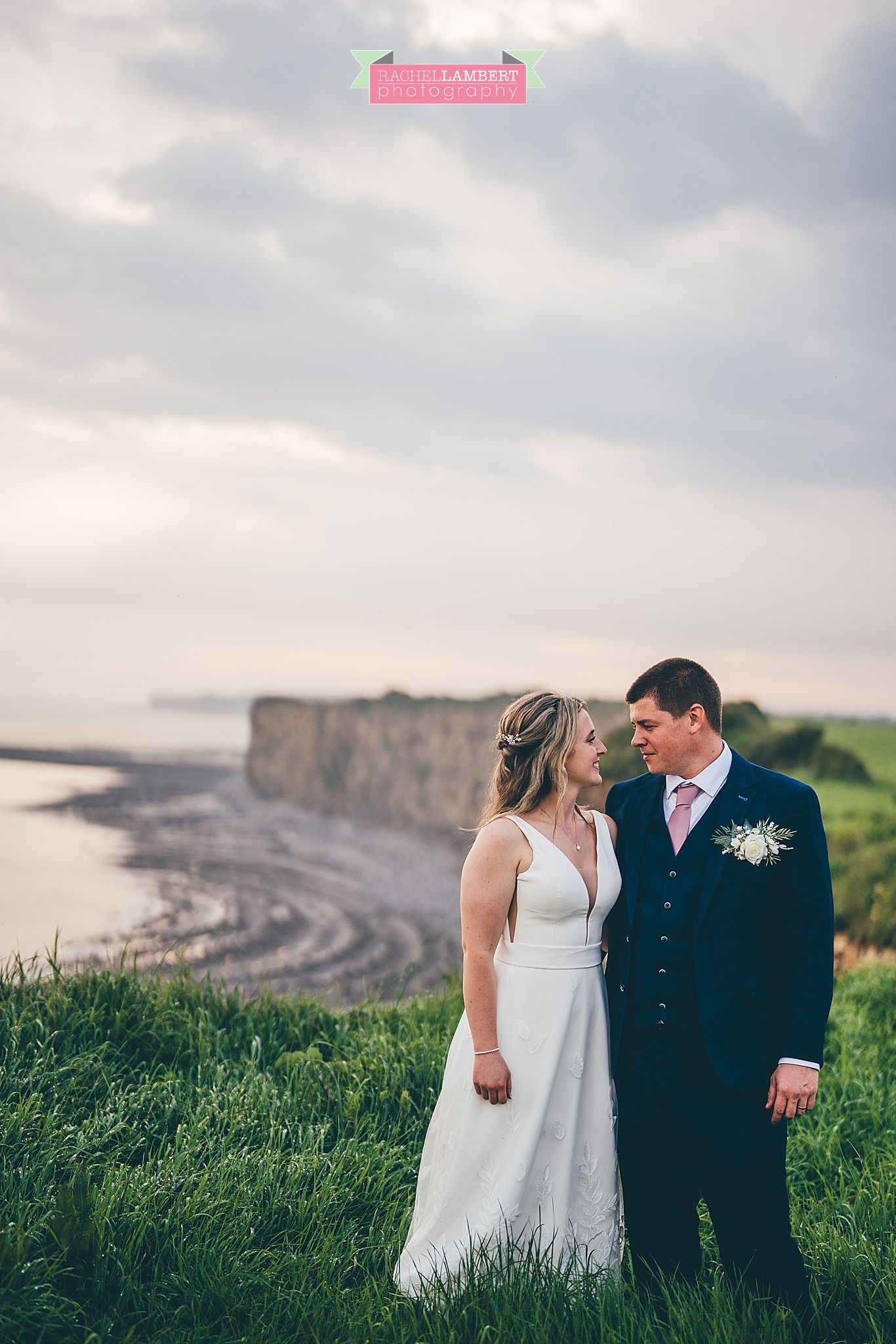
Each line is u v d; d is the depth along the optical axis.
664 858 3.21
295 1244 3.31
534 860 3.20
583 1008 3.21
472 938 3.21
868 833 13.77
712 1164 3.01
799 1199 4.00
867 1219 3.63
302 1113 4.23
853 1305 3.06
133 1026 4.73
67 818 28.31
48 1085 4.05
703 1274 3.29
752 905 3.09
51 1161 3.40
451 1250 3.16
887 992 6.98
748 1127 3.01
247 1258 3.19
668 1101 3.09
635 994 3.17
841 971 8.02
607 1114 3.22
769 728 21.72
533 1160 3.14
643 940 3.17
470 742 29.50
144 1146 3.79
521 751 3.31
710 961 3.07
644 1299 3.09
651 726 3.21
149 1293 2.98
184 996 5.27
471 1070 3.23
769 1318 2.88
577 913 3.21
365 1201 3.63
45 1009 4.65
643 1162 3.15
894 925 10.37
